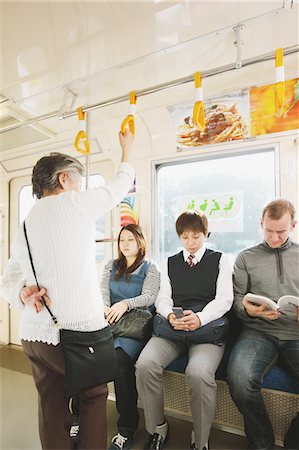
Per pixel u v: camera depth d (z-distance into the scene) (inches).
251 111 85.5
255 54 68.8
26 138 122.0
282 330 67.2
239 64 56.2
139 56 66.5
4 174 145.3
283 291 70.5
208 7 52.6
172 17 54.6
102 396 49.6
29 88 78.8
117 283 87.3
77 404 75.2
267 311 65.2
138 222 105.9
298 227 83.0
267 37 62.4
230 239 94.4
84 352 44.5
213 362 64.6
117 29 57.1
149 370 65.1
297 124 81.1
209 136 93.1
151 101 92.0
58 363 45.0
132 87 79.8
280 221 69.1
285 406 64.2
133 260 89.2
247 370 60.3
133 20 54.9
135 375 72.6
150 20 55.2
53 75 72.7
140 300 80.3
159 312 76.5
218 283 75.5
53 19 53.6
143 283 85.6
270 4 52.3
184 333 69.5
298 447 59.5
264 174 90.4
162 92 86.5
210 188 98.2
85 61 67.4
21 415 81.3
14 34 57.6
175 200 103.9
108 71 71.7
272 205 71.2
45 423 47.3
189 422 75.1
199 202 99.6
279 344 66.7
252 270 74.7
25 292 45.8
